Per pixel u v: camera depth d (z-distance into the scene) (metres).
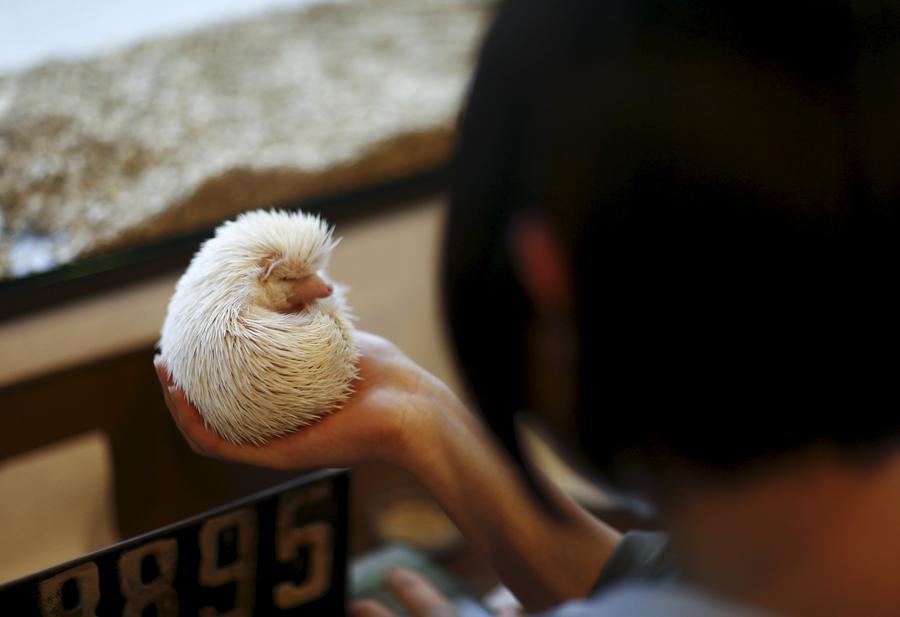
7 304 1.22
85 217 1.32
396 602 1.15
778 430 0.65
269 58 1.76
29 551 1.09
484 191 0.66
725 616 0.69
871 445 0.66
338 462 0.90
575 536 0.88
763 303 0.62
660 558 0.76
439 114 1.62
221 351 0.87
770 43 0.60
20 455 1.18
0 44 1.63
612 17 0.62
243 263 0.88
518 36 0.64
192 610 0.90
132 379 1.19
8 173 1.34
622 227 0.62
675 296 0.62
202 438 0.89
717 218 0.60
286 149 1.49
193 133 1.48
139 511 1.06
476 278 0.67
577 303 0.66
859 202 0.61
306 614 0.95
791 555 0.68
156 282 1.29
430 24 2.00
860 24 0.61
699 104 0.59
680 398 0.65
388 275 1.60
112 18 1.79
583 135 0.62
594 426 0.67
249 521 0.89
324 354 0.88
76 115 1.46
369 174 1.53
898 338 0.65
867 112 0.60
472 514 0.88
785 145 0.59
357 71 1.76
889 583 0.68
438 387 0.91
